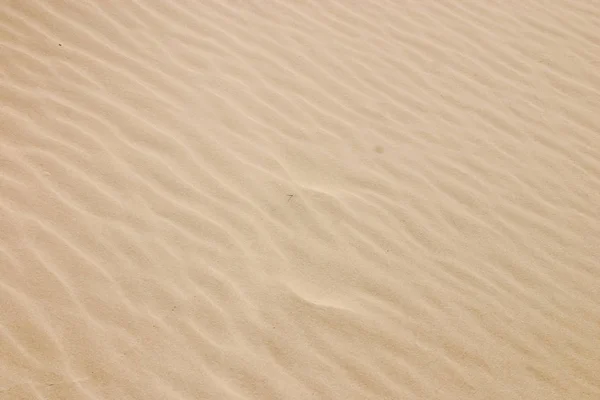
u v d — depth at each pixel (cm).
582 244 379
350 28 519
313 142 427
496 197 403
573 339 335
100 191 379
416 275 358
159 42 485
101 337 316
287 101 453
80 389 298
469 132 443
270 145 421
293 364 315
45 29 481
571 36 525
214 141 419
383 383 312
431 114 454
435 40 514
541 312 345
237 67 473
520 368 322
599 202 403
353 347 324
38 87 438
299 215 382
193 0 525
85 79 449
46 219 361
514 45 514
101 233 359
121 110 430
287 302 339
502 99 469
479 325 338
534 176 417
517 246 376
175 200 381
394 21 530
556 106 466
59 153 396
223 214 377
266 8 527
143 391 300
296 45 497
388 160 420
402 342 328
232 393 303
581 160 429
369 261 363
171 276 345
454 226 384
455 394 310
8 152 392
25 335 312
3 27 477
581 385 318
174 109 436
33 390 295
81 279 337
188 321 327
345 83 471
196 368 310
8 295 325
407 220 386
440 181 410
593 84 484
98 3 509
